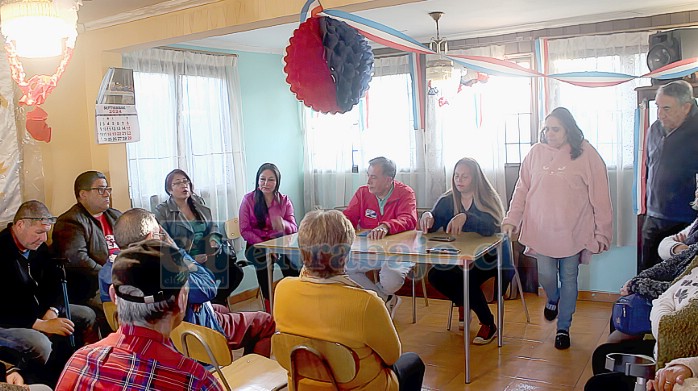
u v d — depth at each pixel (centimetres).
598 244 328
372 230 354
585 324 375
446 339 373
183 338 193
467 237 335
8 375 236
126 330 131
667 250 256
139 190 438
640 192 349
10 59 279
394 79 517
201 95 484
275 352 188
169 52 455
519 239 348
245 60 532
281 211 407
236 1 285
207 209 359
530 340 360
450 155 502
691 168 297
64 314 290
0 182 329
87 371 128
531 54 469
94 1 296
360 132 539
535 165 339
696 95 323
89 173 320
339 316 176
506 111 479
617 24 434
